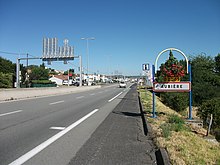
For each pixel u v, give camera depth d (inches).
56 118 494.9
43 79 4227.4
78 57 2070.6
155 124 414.3
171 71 480.7
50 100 962.1
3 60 3435.0
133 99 1112.2
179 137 320.5
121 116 549.0
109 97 1226.0
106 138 331.3
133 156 255.1
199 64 1615.4
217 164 225.9
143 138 333.7
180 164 216.8
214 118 579.8
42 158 243.4
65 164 227.8
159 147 275.7
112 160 241.8
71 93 1595.7
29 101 896.3
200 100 1277.1
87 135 347.3
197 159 234.8
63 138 327.0
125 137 338.3
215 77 1483.8
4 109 631.8
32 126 404.5
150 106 713.0
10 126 401.1
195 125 468.8
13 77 2581.2
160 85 488.7
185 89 479.5
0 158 241.0
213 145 315.6
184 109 985.5
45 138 323.9
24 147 279.9
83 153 261.9
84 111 624.7
